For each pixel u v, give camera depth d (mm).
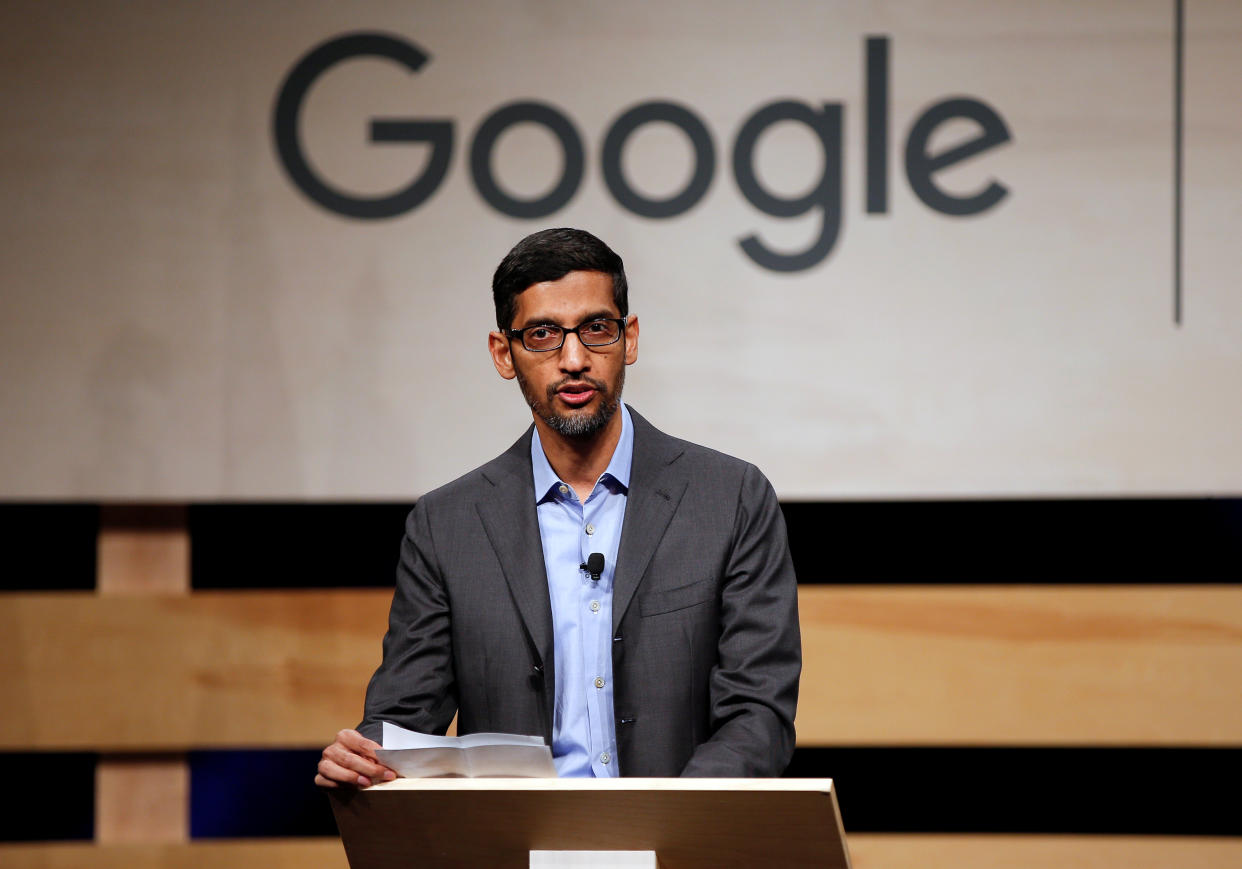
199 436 7844
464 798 3646
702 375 7828
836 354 7812
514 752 3754
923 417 7746
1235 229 7727
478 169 7965
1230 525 8289
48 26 8047
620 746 4645
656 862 3717
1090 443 7672
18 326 7891
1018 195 7816
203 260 7934
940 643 7922
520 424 7844
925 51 7910
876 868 7941
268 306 7910
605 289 4613
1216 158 7770
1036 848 7906
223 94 8031
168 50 8047
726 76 7957
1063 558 8422
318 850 8102
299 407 7852
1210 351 7672
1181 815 8406
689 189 7922
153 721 8023
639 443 5023
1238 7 7832
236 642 8062
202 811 8547
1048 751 8555
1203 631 7832
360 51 8031
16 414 7844
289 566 8695
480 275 7926
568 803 3586
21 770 8539
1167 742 7805
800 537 8586
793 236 7875
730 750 4215
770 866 3699
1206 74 7812
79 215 7953
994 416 7723
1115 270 7742
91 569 8688
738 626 4691
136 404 7859
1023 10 7887
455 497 5047
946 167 7859
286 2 8055
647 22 7996
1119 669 7848
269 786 8586
